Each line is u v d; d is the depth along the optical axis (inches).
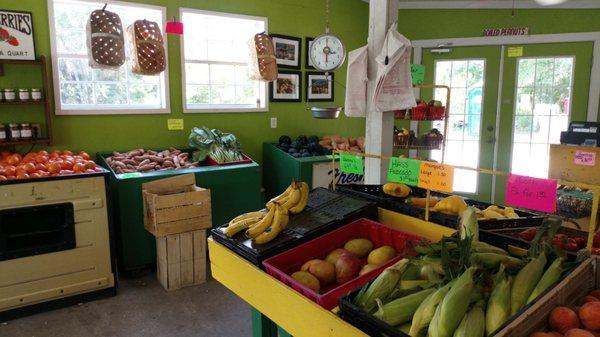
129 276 133.5
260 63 143.3
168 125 162.2
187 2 159.3
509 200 59.4
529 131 199.6
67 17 141.9
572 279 44.9
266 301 57.0
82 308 113.0
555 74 192.4
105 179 114.7
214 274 69.6
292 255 61.1
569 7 186.7
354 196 78.5
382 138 112.0
